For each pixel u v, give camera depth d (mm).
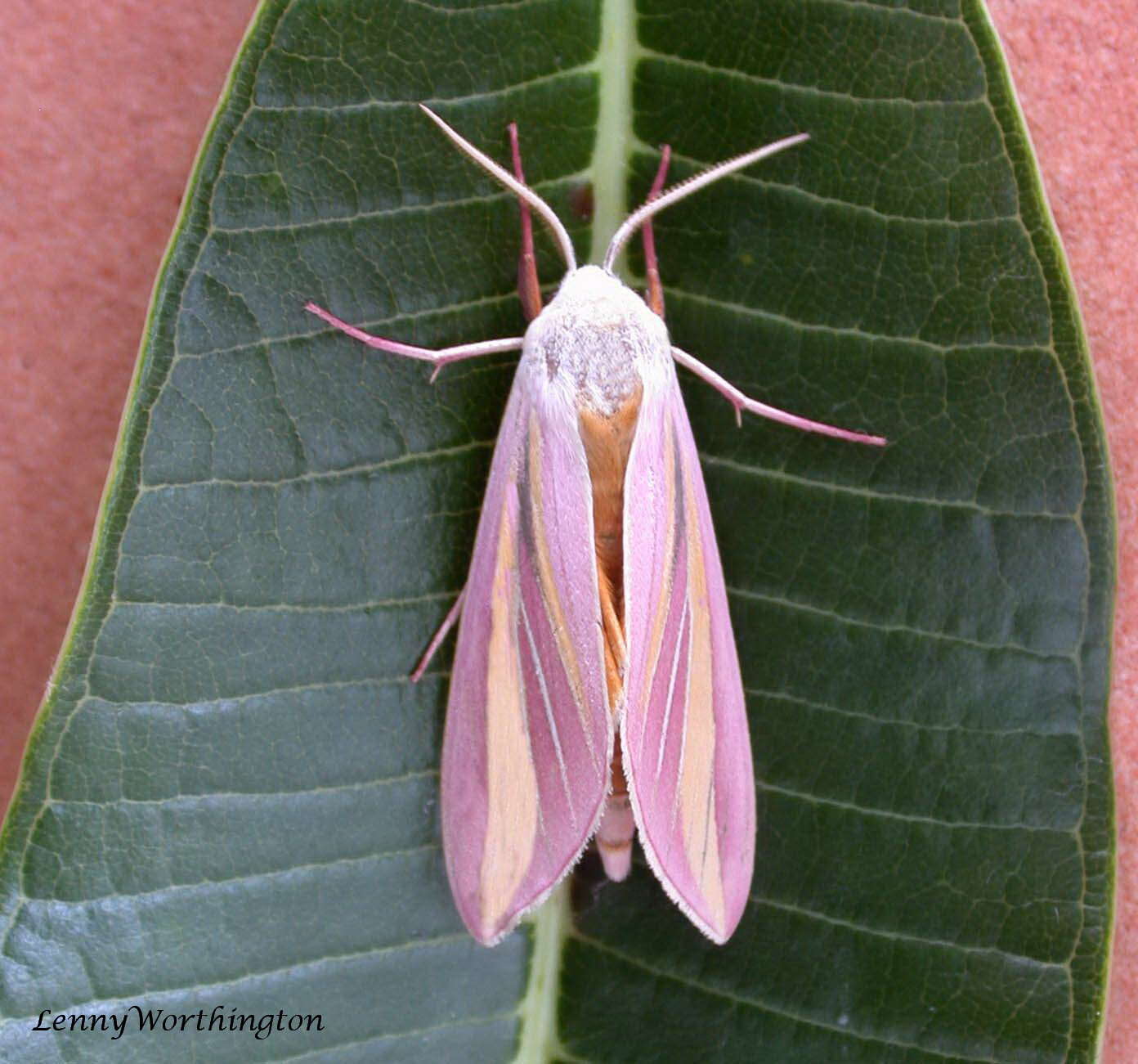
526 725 246
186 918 246
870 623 250
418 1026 250
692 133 248
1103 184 258
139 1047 246
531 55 247
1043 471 248
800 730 250
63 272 257
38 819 244
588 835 244
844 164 247
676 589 247
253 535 247
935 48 245
